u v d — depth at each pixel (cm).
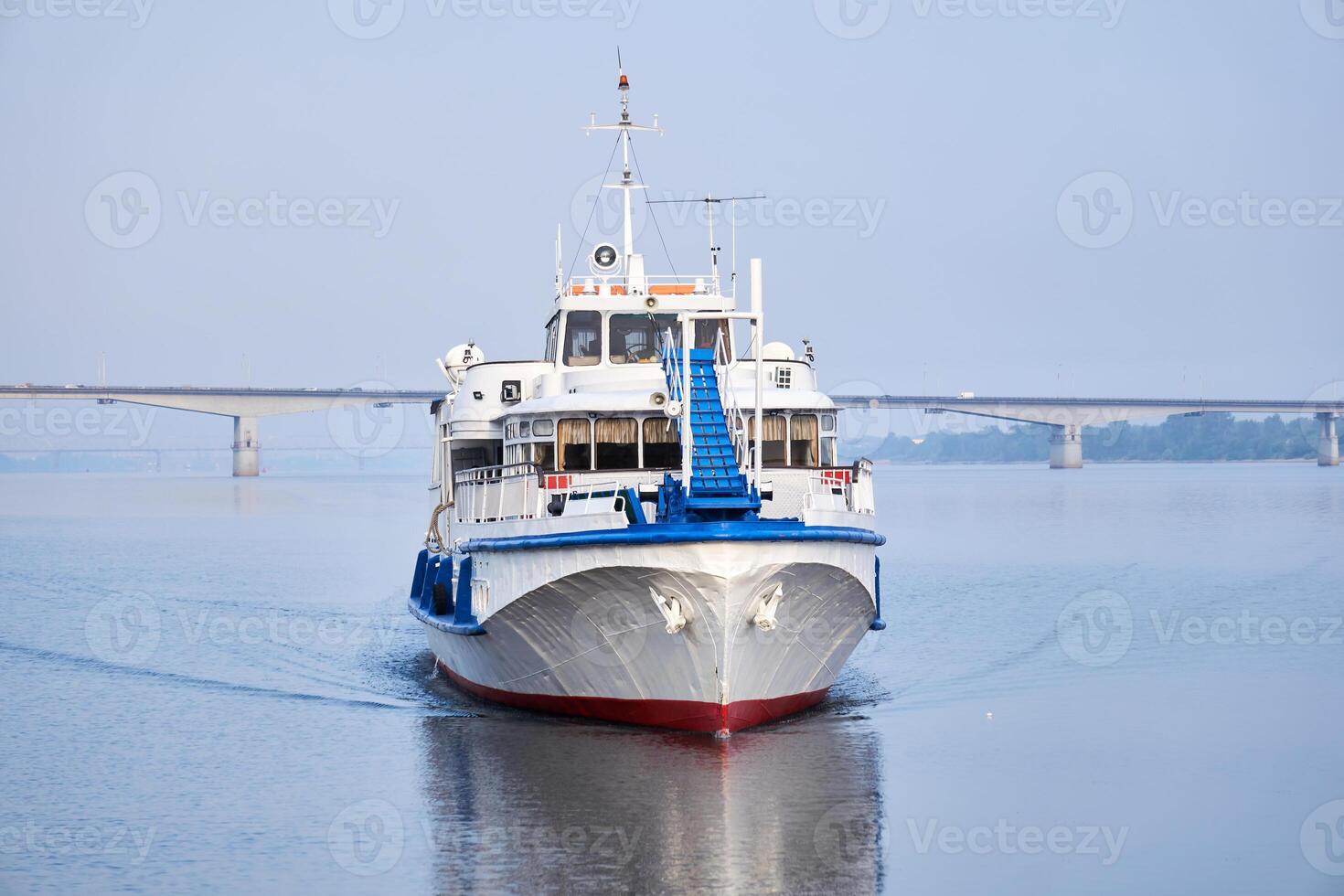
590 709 2708
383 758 2511
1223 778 2383
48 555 6850
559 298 3083
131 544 7619
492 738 2634
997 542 6981
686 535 2300
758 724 2647
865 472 2847
